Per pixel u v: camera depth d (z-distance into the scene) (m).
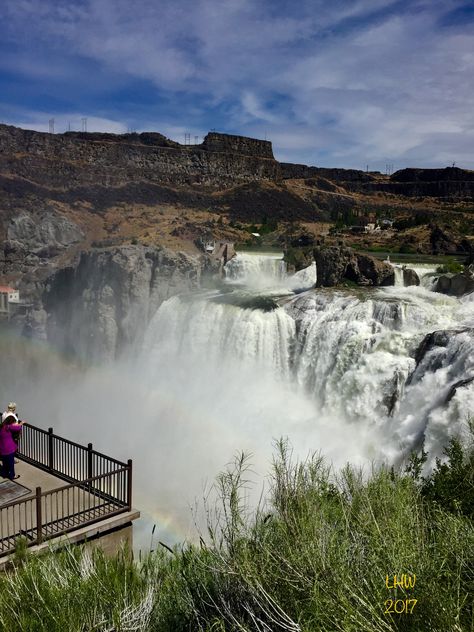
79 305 65.44
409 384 32.75
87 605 8.50
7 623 8.28
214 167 182.62
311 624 6.11
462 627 5.72
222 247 70.69
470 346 29.97
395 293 43.25
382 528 6.94
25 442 16.52
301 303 43.62
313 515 7.16
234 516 7.56
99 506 13.09
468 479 9.80
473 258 54.44
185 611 7.55
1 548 11.57
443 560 6.21
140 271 60.53
